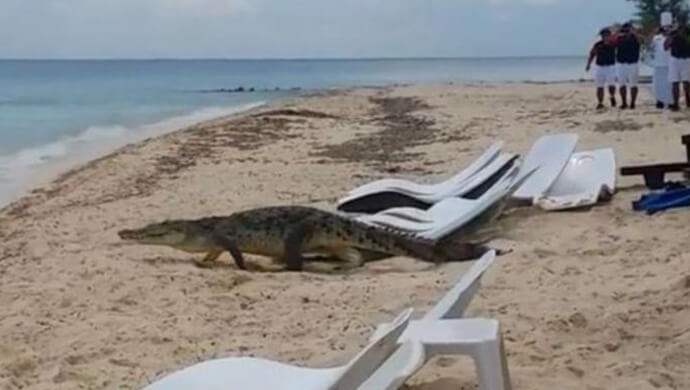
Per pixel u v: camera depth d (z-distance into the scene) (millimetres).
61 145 27281
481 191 12125
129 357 7277
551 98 36125
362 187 12789
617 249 9555
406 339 5820
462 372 6711
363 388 5328
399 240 9953
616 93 33062
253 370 5691
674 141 18078
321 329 7754
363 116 32125
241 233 9883
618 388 6438
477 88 47531
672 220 10516
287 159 19891
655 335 7242
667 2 50250
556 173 12500
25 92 66938
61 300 8578
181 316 8117
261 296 8664
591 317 7637
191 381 5613
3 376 6984
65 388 6793
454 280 9023
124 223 12648
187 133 26672
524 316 7742
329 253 10039
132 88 78688
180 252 10344
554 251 9617
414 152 20531
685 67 23422
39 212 14305
